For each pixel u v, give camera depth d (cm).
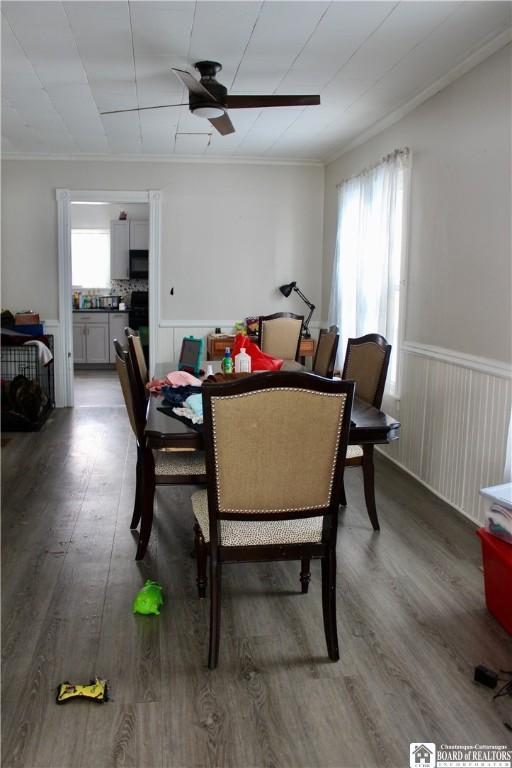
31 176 595
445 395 360
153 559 282
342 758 164
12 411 520
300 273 636
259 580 265
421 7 272
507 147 299
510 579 219
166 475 274
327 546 205
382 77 362
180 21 288
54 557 282
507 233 299
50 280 609
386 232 436
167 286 622
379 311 448
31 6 273
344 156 562
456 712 182
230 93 396
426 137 389
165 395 291
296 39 309
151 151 580
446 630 225
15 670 198
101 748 166
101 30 300
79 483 388
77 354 908
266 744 168
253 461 191
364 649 213
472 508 330
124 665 202
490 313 314
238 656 208
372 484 314
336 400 188
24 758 162
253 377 181
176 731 173
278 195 623
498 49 306
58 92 400
